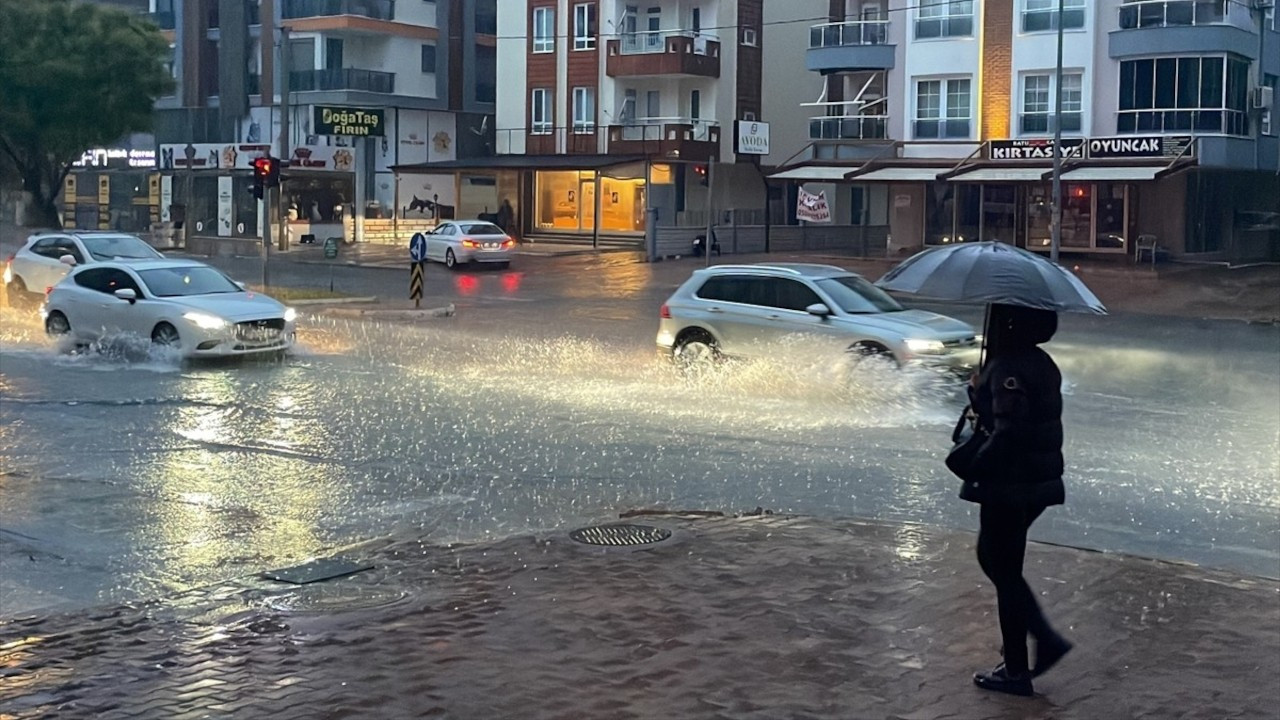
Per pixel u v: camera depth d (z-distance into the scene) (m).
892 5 45.84
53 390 16.53
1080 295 5.77
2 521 9.77
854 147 47.03
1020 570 5.83
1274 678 6.05
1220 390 18.48
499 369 19.52
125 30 51.47
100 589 8.05
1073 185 43.22
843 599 7.25
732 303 18.03
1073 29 42.25
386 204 58.47
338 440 13.23
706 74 53.44
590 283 38.53
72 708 5.66
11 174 54.00
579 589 7.50
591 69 55.59
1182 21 40.38
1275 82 43.88
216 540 9.26
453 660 6.23
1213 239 44.28
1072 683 5.95
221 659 6.32
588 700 5.66
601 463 12.09
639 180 53.44
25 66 48.94
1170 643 6.57
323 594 7.57
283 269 43.16
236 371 18.77
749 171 55.97
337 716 5.50
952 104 44.88
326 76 57.72
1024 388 5.63
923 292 5.88
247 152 54.56
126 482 11.16
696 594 7.36
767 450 12.77
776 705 5.60
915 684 5.88
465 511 10.12
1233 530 9.64
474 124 61.53
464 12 60.75
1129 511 10.28
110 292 20.27
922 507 10.29
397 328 26.34
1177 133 40.62
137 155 63.97
